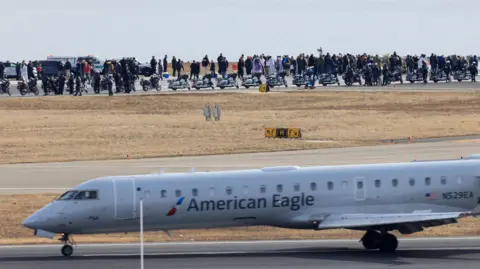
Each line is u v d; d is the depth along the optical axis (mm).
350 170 191500
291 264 175375
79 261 181750
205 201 185500
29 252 194125
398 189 190500
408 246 196375
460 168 193750
